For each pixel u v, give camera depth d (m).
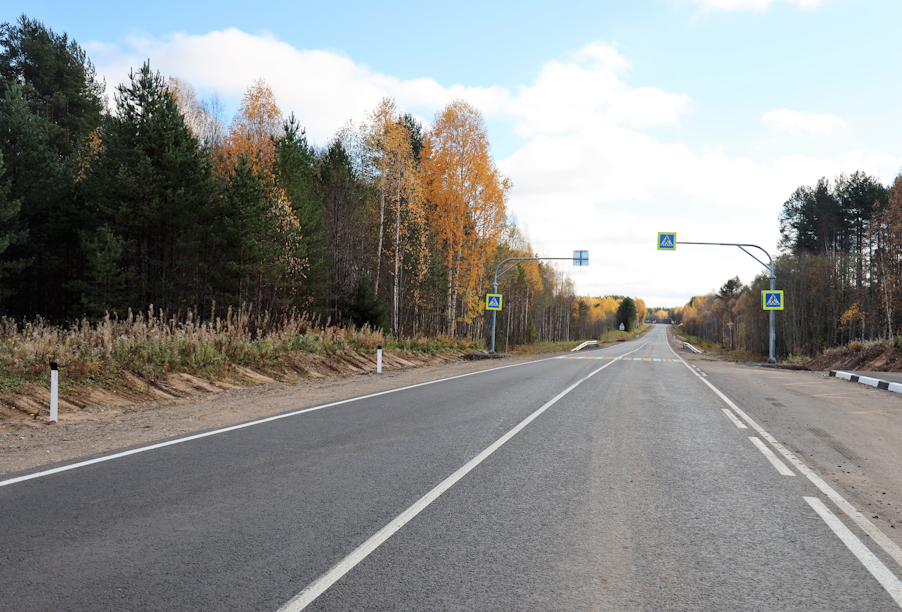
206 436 8.22
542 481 5.86
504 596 3.29
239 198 30.48
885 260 50.84
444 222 35.88
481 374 19.83
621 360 30.62
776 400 13.30
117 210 28.73
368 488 5.55
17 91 32.06
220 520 4.59
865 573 3.69
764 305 31.30
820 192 62.12
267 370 17.41
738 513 4.89
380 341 24.81
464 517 4.71
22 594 3.27
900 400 13.42
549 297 92.44
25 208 30.39
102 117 43.56
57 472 6.14
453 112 35.44
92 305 27.20
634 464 6.66
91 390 11.83
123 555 3.86
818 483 5.90
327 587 3.38
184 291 31.95
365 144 38.88
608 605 3.20
